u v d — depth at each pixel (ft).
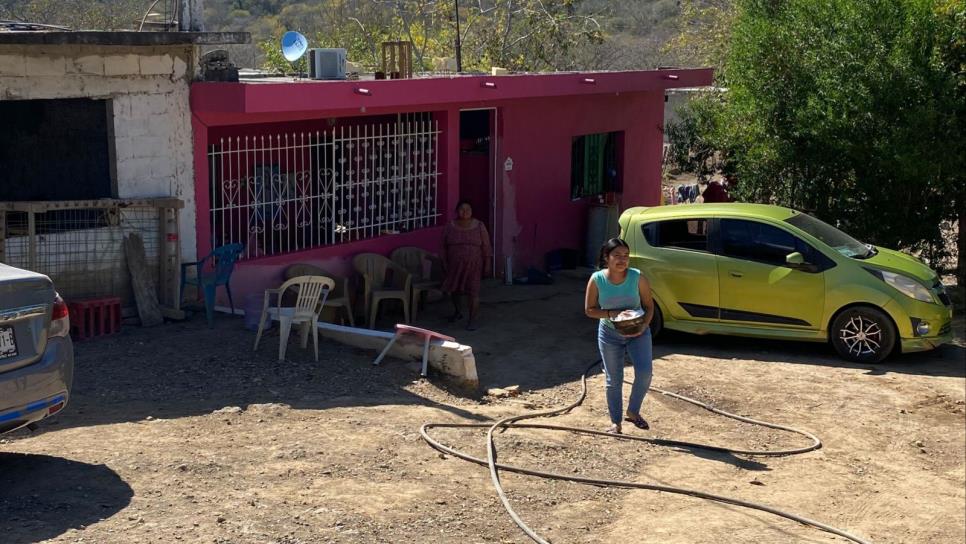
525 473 23.59
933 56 42.80
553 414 29.04
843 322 35.78
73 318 33.27
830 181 48.03
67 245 34.01
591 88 49.39
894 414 30.99
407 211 45.27
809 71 46.32
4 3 63.67
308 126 42.88
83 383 28.25
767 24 47.80
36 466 21.16
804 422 30.04
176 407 26.50
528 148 50.57
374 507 20.31
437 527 19.70
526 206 51.03
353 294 41.65
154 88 35.47
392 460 23.47
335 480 21.74
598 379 33.30
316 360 31.45
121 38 33.22
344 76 43.45
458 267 39.17
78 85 33.71
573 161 55.57
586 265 55.31
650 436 27.61
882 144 43.42
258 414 26.23
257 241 39.32
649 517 21.68
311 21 118.01
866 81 43.47
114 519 18.39
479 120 51.01
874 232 46.44
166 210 35.68
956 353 37.81
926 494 25.45
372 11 101.40
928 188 45.73
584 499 22.47
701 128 60.95
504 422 27.27
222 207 38.01
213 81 36.81
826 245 36.22
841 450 28.02
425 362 31.35
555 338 38.55
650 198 61.57
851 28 44.27
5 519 17.99
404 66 44.80
